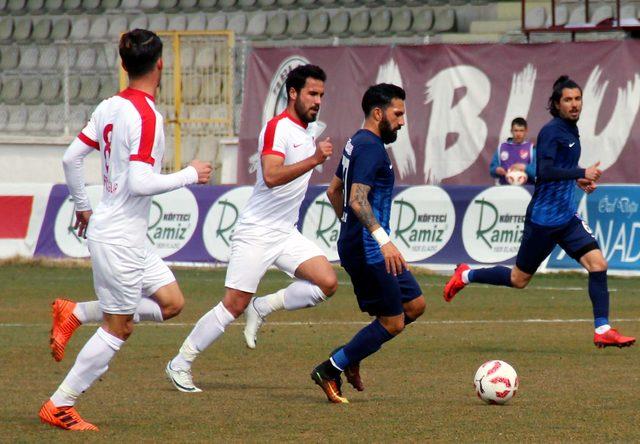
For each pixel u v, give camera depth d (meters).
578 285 45.34
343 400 21.25
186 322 35.25
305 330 33.44
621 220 46.75
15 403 21.25
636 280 45.84
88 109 75.88
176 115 66.38
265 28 75.38
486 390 20.81
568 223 28.00
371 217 20.02
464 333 32.34
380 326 21.09
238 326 34.84
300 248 24.34
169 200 52.66
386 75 57.00
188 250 51.91
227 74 66.25
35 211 54.22
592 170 27.22
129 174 17.83
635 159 52.38
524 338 31.22
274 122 22.95
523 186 47.97
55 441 17.48
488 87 55.12
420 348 29.36
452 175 55.69
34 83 78.25
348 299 41.88
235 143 63.81
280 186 23.66
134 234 18.34
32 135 76.31
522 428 18.53
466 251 48.53
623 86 52.62
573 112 27.73
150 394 22.45
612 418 19.44
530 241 28.50
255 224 23.70
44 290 43.66
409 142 56.41
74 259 53.28
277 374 25.38
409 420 19.36
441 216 49.22
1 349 29.14
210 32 65.69
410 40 69.50
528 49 54.50
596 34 61.38
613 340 27.00
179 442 17.44
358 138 20.59
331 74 58.06
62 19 81.12
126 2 80.25
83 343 30.91
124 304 18.50
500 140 54.75
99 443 17.34
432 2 71.94
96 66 77.44
